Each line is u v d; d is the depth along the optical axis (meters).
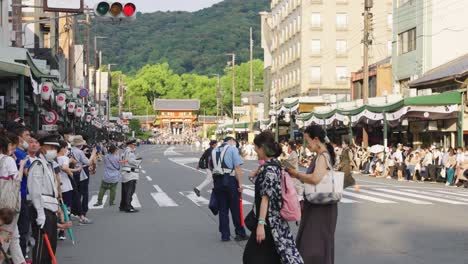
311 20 78.81
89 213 17.23
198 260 10.34
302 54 78.94
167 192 24.14
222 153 12.33
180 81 181.12
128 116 122.62
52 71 27.22
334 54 78.88
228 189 12.25
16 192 7.46
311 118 47.06
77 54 76.25
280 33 92.25
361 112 36.41
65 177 12.20
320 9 78.88
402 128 40.28
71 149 15.03
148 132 163.00
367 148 38.31
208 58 199.00
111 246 11.75
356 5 79.12
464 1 44.72
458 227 14.00
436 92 37.97
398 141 41.97
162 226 14.50
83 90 42.72
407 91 45.41
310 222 8.04
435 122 35.38
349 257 10.44
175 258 10.52
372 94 53.12
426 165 31.06
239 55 196.88
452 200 20.62
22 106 18.59
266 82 101.94
